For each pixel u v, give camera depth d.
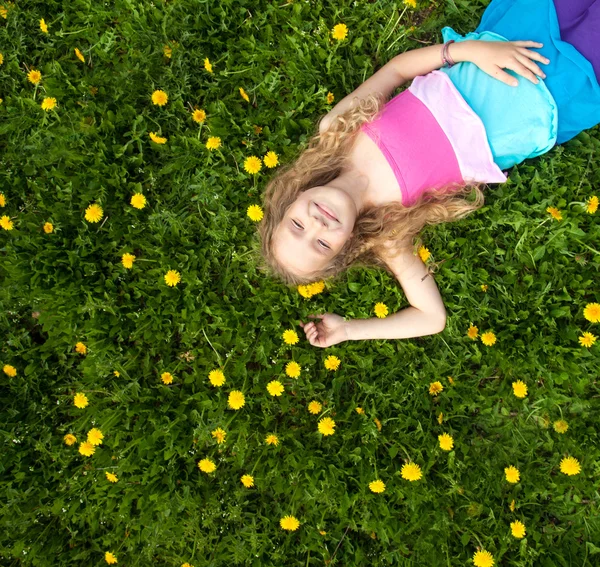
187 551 2.27
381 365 2.33
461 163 1.91
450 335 2.30
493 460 2.29
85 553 2.28
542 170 2.22
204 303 2.25
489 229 2.26
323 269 1.95
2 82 2.31
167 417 2.22
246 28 2.31
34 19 2.32
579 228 2.21
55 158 2.22
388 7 2.31
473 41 1.96
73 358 2.32
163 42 2.26
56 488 2.27
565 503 2.25
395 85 2.10
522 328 2.26
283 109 2.29
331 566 2.23
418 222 2.00
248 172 2.25
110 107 2.27
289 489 2.23
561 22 1.96
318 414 2.29
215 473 2.28
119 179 2.23
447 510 2.23
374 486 2.14
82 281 2.23
